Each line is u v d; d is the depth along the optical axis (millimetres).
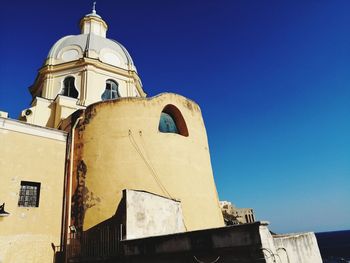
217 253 7844
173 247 8789
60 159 15023
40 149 14375
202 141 18750
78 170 15055
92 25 29375
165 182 15312
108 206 13945
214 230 8047
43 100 20516
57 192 14273
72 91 22812
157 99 17297
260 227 7270
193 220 15258
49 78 23375
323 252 89312
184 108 18422
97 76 23328
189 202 15570
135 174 14852
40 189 13695
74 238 13500
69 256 12945
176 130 18047
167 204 13164
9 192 12672
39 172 13930
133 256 9766
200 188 16625
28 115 19438
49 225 13406
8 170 12938
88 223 13711
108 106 16344
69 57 24438
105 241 12414
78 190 14594
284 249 9516
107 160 15031
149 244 9438
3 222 12125
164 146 16172
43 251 12797
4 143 13188
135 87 25938
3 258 11656
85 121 16188
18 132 13812
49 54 24781
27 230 12672
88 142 15586
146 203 11898
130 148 15422
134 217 11109
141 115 16391
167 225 12680
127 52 27125
